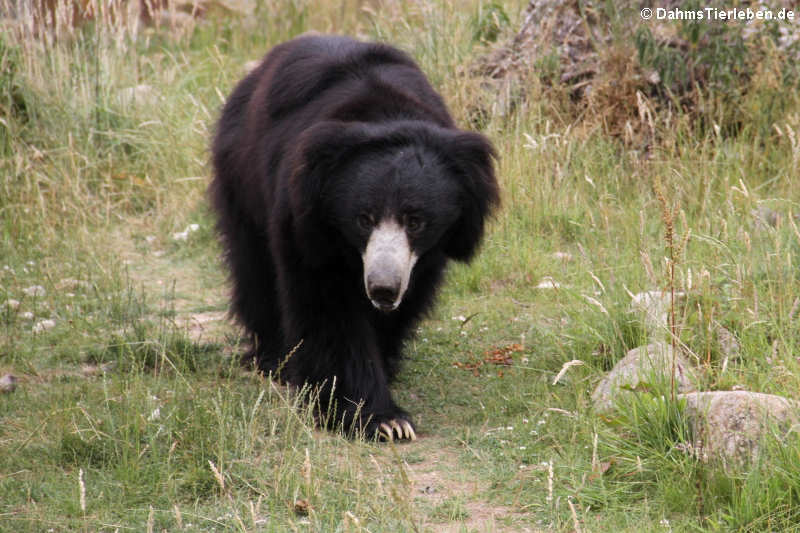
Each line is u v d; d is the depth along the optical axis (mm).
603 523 6691
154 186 15953
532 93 15125
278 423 8430
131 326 11172
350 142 8133
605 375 8984
